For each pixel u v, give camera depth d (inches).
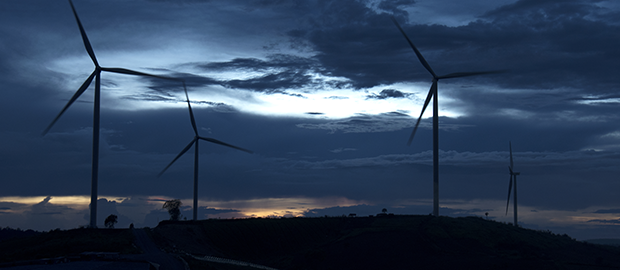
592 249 7057.1
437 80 6530.5
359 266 5625.0
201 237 6190.9
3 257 4404.5
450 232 6722.4
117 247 4645.7
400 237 6496.1
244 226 6889.8
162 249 4857.3
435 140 7121.1
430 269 5295.3
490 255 5871.1
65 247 4616.1
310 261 5856.3
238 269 4424.2
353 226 7554.1
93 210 5708.7
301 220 7687.0
